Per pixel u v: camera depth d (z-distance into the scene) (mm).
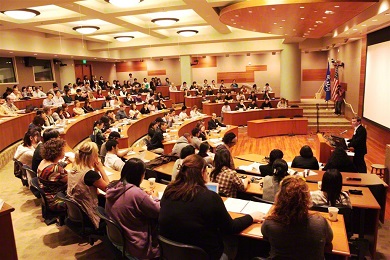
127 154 5984
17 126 8898
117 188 2732
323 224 2197
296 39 14406
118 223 2672
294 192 2207
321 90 19984
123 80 23469
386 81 9844
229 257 3033
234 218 2834
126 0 7285
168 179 5180
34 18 9211
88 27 10734
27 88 13500
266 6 6758
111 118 10469
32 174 4176
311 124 14406
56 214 3766
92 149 3496
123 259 2750
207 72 22156
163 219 2279
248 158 6059
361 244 3680
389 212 5227
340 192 3352
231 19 8289
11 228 2570
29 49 12383
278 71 21141
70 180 3406
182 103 18859
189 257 2211
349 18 8078
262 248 3213
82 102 12961
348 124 14164
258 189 4070
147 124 12094
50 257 3686
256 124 12500
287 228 2186
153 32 12797
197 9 8156
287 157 9531
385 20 8125
